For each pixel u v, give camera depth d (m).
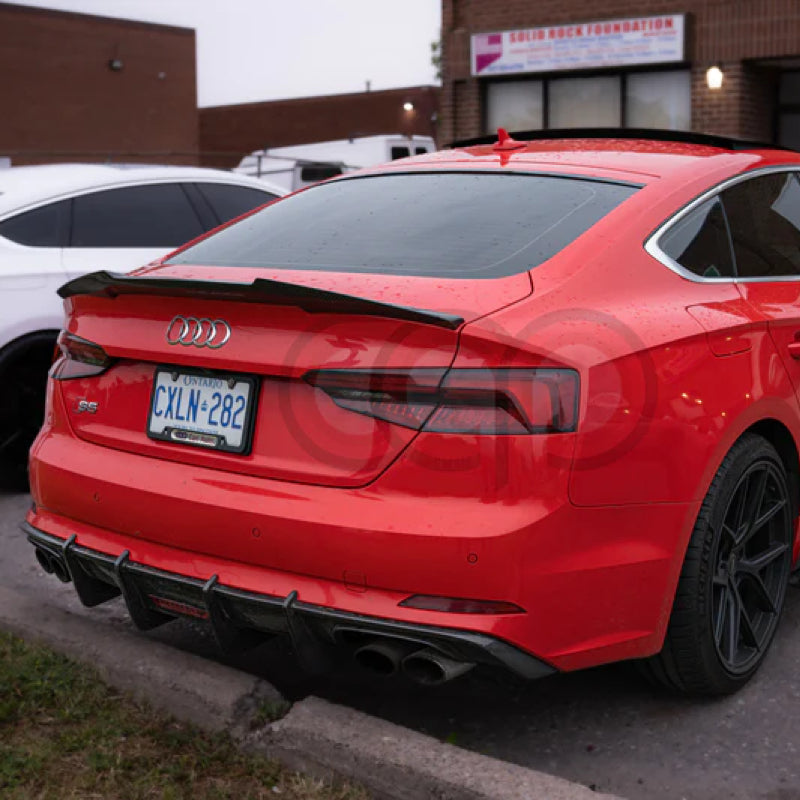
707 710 3.21
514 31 16.69
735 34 14.96
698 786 2.82
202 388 2.96
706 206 3.37
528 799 2.58
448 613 2.57
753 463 3.15
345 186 3.67
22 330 5.33
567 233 3.03
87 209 5.85
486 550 2.53
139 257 5.91
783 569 3.52
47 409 3.43
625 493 2.72
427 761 2.73
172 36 36.34
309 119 37.34
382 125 35.56
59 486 3.20
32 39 33.06
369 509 2.62
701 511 2.97
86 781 2.77
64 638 3.45
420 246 3.05
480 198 3.28
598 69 16.33
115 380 3.18
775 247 3.66
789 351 3.37
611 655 2.79
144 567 2.97
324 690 3.36
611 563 2.71
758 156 3.77
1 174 6.14
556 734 3.09
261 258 3.23
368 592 2.65
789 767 2.91
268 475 2.81
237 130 39.28
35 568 4.45
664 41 15.42
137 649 3.36
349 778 2.77
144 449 3.06
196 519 2.86
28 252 5.51
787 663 3.52
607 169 3.38
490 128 17.53
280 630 2.80
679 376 2.87
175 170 6.36
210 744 2.96
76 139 34.25
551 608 2.62
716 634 3.13
